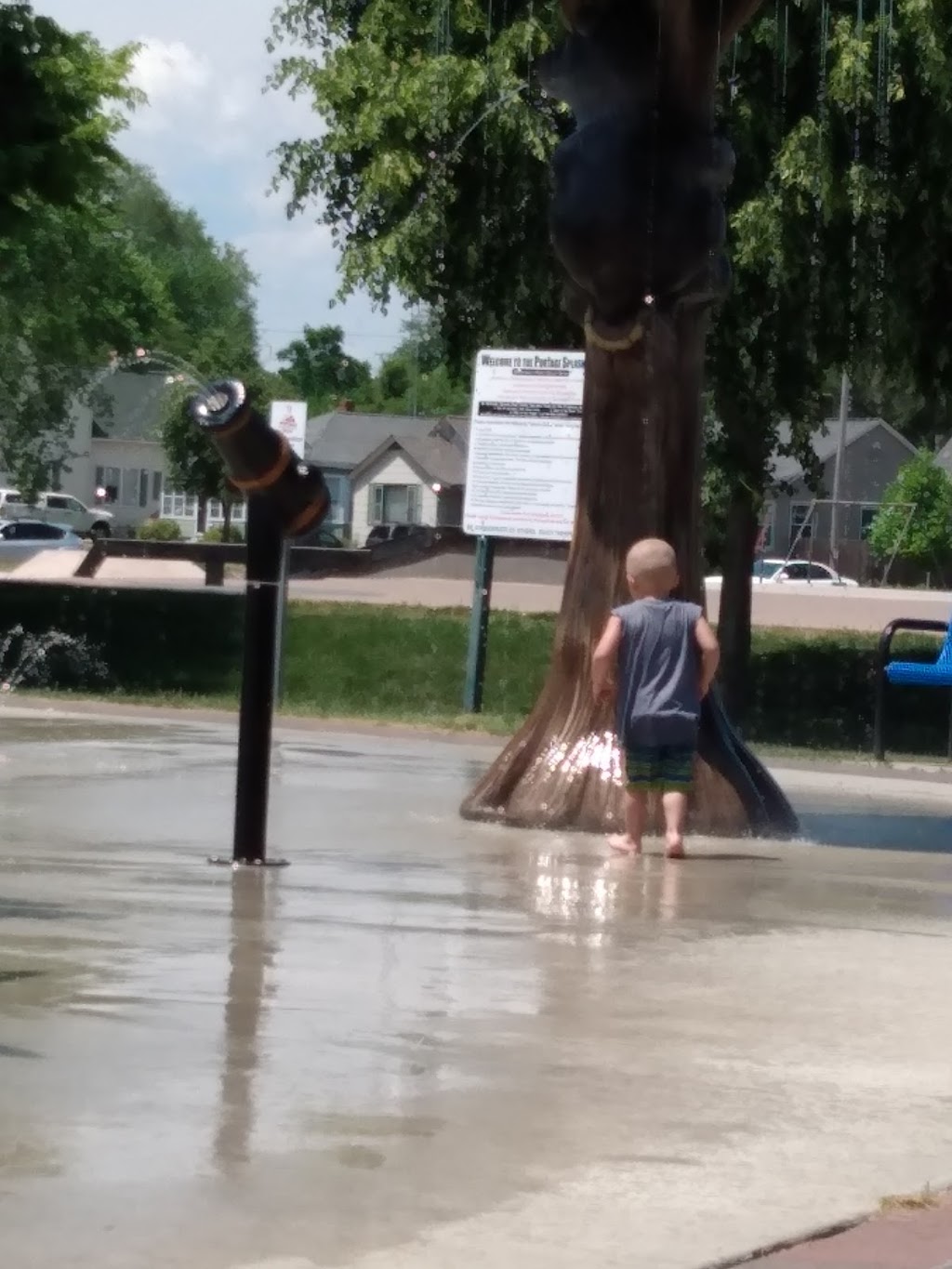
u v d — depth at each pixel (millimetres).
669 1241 4855
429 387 140250
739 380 25672
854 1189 5336
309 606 32969
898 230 25016
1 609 30109
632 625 11062
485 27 25219
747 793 12141
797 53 24250
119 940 8094
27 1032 6562
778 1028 7062
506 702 24719
